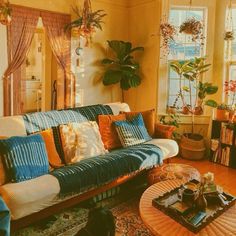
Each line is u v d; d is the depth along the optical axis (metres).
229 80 4.56
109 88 5.27
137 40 5.17
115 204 2.87
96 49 4.94
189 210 1.90
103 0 4.88
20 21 3.96
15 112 4.12
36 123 2.94
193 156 4.34
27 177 2.32
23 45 4.03
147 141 3.53
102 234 1.69
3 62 3.90
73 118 3.28
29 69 7.16
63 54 4.52
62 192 2.31
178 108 4.81
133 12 5.18
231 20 4.45
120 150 3.20
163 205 1.95
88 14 4.23
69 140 2.91
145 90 5.10
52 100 5.17
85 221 2.52
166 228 1.76
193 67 4.36
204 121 4.63
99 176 2.59
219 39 4.51
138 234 2.34
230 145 4.05
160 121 4.71
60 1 4.38
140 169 2.97
